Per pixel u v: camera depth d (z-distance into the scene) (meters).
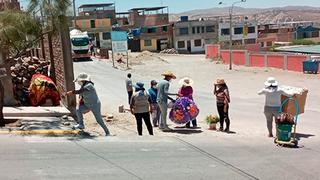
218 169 8.63
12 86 15.66
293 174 8.50
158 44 101.19
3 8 12.93
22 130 11.53
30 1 11.92
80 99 11.78
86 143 10.36
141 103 12.23
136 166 8.59
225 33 100.44
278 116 11.20
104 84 35.53
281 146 11.03
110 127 13.88
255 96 30.00
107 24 99.75
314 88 34.88
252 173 8.48
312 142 11.87
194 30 99.69
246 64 59.44
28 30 12.13
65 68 15.09
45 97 15.93
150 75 45.78
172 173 8.23
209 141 11.41
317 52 74.50
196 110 13.73
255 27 105.75
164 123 13.44
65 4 12.16
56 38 16.58
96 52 70.69
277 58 53.06
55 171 8.04
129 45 100.81
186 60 73.94
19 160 8.65
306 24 135.25
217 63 64.56
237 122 17.61
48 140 10.48
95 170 8.20
